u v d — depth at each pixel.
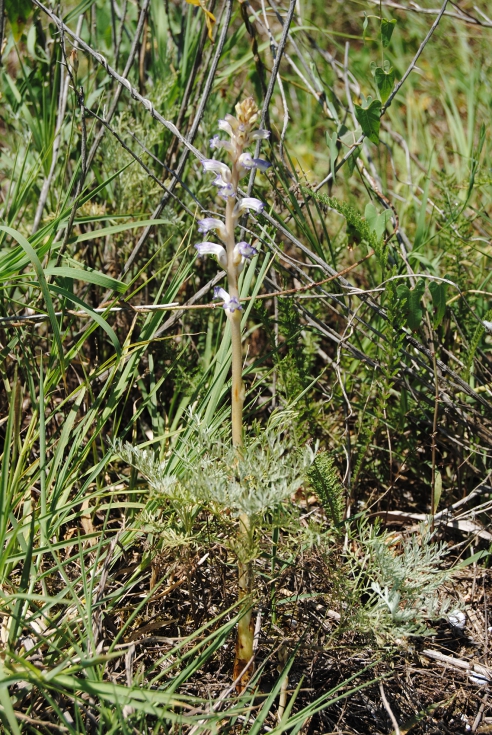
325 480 2.56
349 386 3.39
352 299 3.73
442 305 2.89
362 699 2.44
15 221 3.60
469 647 2.71
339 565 2.48
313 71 3.53
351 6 6.60
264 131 1.97
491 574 2.93
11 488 2.35
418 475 3.25
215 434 2.51
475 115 5.03
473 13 6.36
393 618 2.22
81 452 2.76
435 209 3.78
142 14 3.26
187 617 2.57
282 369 2.97
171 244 3.52
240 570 2.22
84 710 2.03
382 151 5.05
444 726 2.41
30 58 4.02
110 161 3.48
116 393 2.80
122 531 2.52
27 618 2.22
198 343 3.53
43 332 3.54
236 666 2.30
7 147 4.67
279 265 3.14
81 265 3.04
